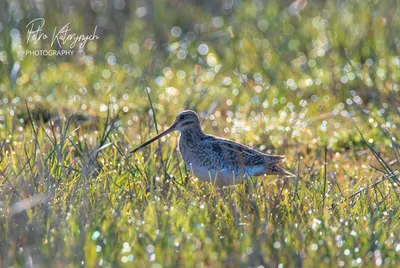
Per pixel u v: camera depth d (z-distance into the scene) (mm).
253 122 13773
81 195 9555
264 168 11070
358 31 17344
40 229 8508
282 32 18828
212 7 21688
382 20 17297
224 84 16359
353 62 16375
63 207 9180
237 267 7793
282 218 9336
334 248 8227
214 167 11133
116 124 12961
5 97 14578
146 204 9555
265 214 9359
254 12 20047
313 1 20516
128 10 20953
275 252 8148
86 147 11367
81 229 8289
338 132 13336
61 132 11680
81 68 17562
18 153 10820
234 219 9086
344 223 8984
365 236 8531
